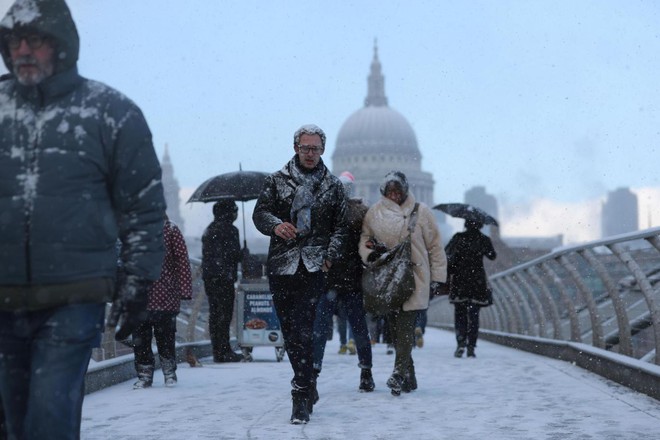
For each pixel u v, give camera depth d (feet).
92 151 12.70
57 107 12.75
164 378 35.40
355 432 21.84
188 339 53.47
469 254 49.65
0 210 12.46
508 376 35.91
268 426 22.91
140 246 12.89
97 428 22.79
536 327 60.08
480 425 22.67
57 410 12.30
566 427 22.07
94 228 12.67
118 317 12.82
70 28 12.83
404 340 29.58
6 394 13.07
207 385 33.96
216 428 22.62
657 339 30.25
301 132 24.12
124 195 13.01
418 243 29.45
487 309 86.02
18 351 12.94
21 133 12.64
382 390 31.24
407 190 29.76
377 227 29.43
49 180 12.48
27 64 12.57
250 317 48.03
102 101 12.93
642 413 24.17
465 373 37.76
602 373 34.76
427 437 20.95
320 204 23.82
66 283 12.44
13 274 12.39
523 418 23.73
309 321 23.63
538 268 49.70
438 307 140.67
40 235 12.37
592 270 36.47
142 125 13.12
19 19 12.43
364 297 29.09
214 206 46.34
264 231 23.82
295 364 23.52
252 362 47.50
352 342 54.39
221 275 45.83
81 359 12.67
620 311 34.60
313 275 23.66
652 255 30.07
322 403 27.58
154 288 33.47
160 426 23.04
